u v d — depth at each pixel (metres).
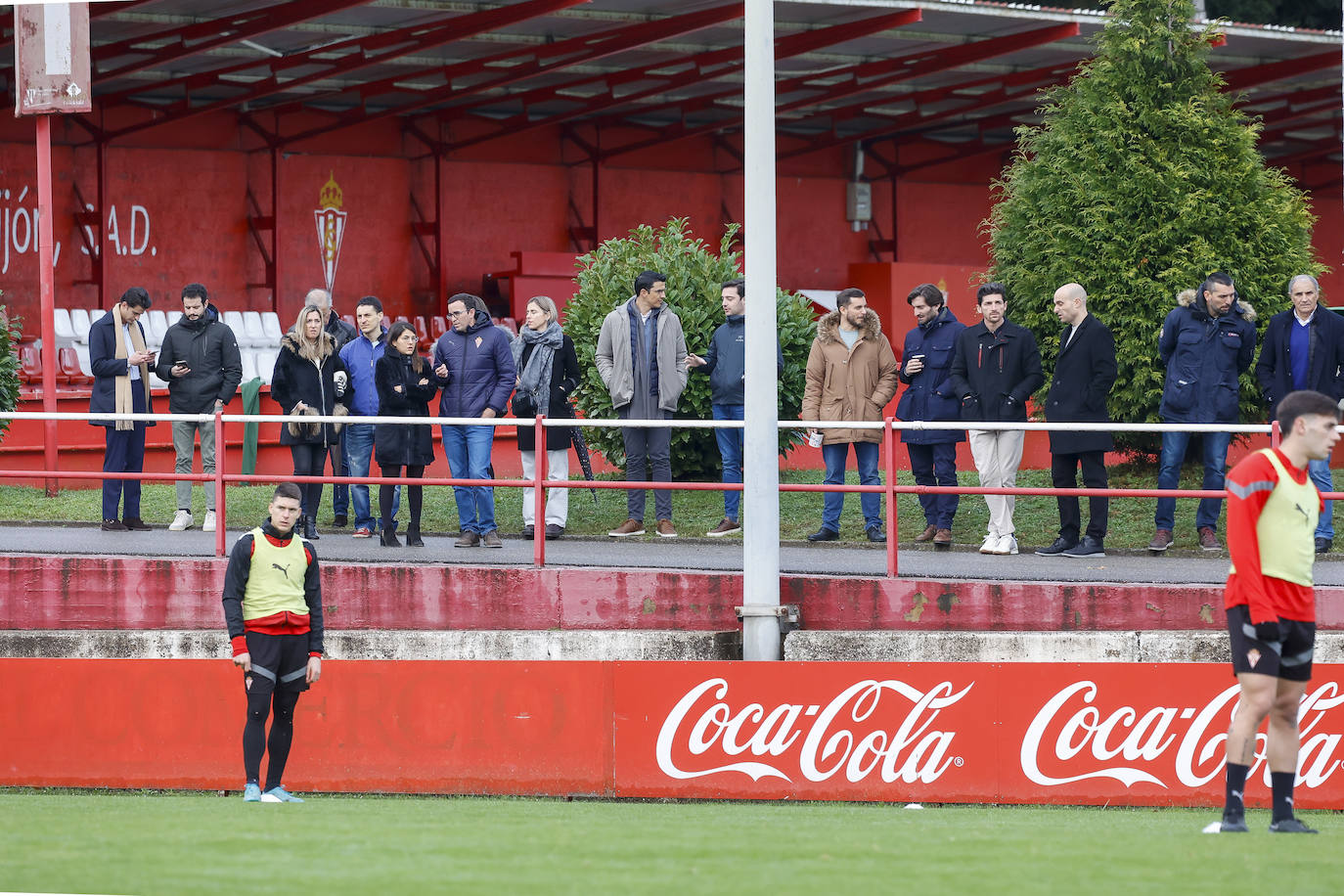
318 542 51.78
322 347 51.97
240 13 87.88
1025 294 66.50
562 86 112.00
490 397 50.91
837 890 22.16
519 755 38.91
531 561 45.53
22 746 40.59
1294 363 48.66
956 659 41.25
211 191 112.25
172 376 54.12
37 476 46.31
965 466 81.62
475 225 123.00
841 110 124.56
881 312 128.38
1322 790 36.56
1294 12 147.75
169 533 53.81
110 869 23.88
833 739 38.06
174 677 40.12
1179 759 37.03
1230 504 27.88
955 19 95.38
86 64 65.62
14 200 104.31
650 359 52.75
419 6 89.38
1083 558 48.16
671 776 38.44
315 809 34.12
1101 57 67.88
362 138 118.62
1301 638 28.17
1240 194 65.44
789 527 57.69
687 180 132.00
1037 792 37.41
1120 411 65.38
